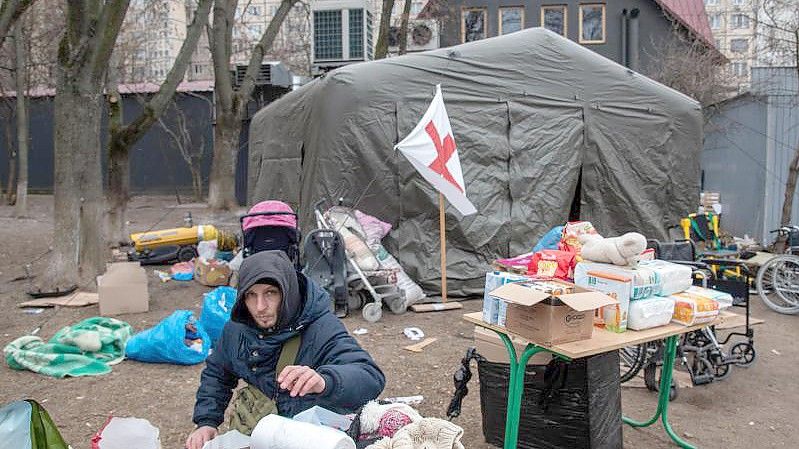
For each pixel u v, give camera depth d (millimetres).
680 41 21703
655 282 3525
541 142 8539
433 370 5461
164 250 10523
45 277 8078
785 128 11727
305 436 1819
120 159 12297
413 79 8039
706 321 3592
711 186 14852
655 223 9148
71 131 8148
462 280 8117
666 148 9211
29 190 26906
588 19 24500
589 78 8852
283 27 30531
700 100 16984
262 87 20922
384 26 18141
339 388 2152
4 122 26094
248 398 2428
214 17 16250
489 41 8477
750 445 4191
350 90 7852
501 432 3953
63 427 4254
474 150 8227
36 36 21672
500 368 3889
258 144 11812
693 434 4320
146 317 7137
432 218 8062
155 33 29125
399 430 2057
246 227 6008
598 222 8992
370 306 7008
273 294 2273
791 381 5395
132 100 24422
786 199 10914
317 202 7961
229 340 2486
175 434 4188
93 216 8734
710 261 6398
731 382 5348
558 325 3068
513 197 8367
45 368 5250
